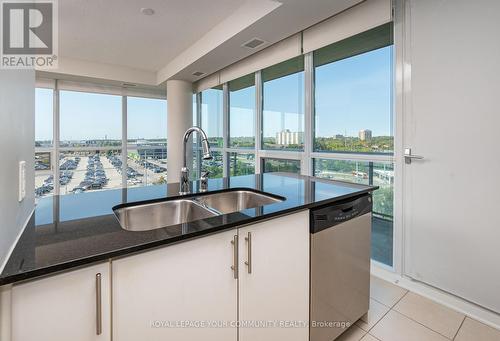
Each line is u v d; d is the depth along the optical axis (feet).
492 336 5.35
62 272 2.42
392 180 7.63
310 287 4.59
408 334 5.45
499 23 5.38
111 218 3.69
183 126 15.80
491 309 5.67
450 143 6.20
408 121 7.00
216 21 9.87
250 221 3.66
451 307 6.29
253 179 7.07
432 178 6.55
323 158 9.77
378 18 7.30
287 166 11.45
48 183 15.55
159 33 10.89
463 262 6.07
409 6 6.87
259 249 3.87
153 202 4.88
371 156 8.14
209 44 10.75
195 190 5.71
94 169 16.81
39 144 15.24
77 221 3.55
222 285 3.51
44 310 2.35
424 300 6.64
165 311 3.05
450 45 6.12
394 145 7.40
